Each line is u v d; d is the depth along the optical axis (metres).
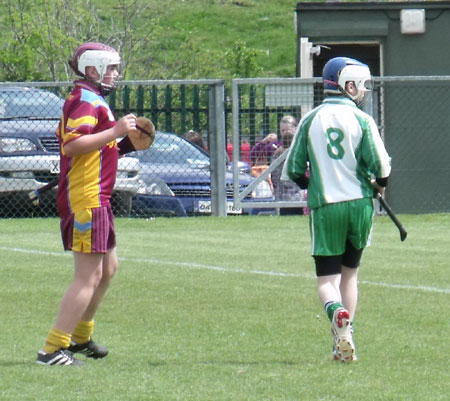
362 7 64.06
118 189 53.09
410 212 60.59
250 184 56.03
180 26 136.38
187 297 30.84
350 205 22.58
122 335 25.52
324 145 22.69
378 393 19.42
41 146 51.75
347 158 22.66
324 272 22.80
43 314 28.23
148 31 111.12
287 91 55.75
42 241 45.00
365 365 21.95
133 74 99.06
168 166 56.19
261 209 58.81
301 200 56.41
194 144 56.81
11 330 26.00
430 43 63.84
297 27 64.50
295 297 30.80
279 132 56.31
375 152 22.55
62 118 21.92
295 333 25.67
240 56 111.44
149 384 20.11
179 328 26.39
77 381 20.36
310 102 55.78
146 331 26.02
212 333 25.72
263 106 56.06
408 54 64.06
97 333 25.75
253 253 41.31
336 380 20.47
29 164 51.41
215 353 23.38
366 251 41.69
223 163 56.25
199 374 21.05
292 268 37.00
